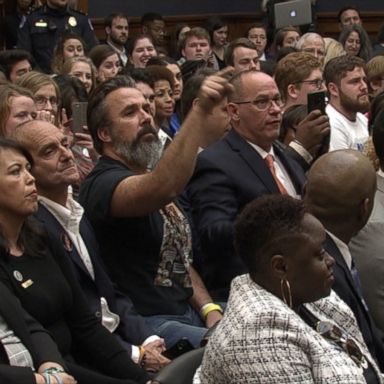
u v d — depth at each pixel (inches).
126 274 327.3
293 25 839.7
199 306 341.1
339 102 532.1
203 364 209.8
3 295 262.7
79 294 292.8
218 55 909.8
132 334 314.7
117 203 316.8
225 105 391.9
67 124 420.5
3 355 259.0
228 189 349.7
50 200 310.0
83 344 291.4
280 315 203.6
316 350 205.2
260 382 199.0
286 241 212.5
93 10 1071.0
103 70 657.0
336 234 270.1
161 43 984.3
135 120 337.1
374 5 1138.7
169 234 332.5
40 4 903.1
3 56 623.2
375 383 238.2
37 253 282.2
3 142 279.6
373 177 269.1
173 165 305.4
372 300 293.0
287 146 402.9
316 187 268.4
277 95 360.8
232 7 1122.0
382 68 606.9
